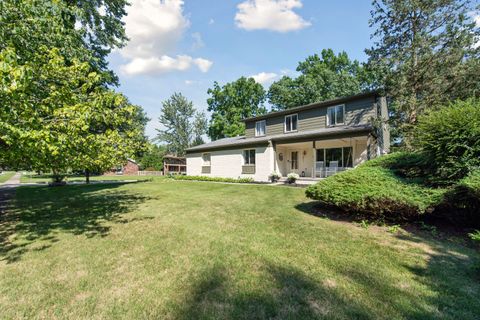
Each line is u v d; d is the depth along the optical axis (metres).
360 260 3.43
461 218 4.75
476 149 4.48
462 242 4.14
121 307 2.41
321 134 12.46
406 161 6.11
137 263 3.43
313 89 28.39
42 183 21.55
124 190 13.14
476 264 3.14
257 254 3.67
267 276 2.99
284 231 4.82
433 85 12.77
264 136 17.92
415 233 4.63
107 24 11.79
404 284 2.78
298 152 17.39
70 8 6.11
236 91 36.16
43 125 3.91
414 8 12.80
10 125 3.24
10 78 2.88
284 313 2.28
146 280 2.94
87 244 4.27
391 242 4.16
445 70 12.45
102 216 6.55
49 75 4.47
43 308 2.41
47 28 4.81
